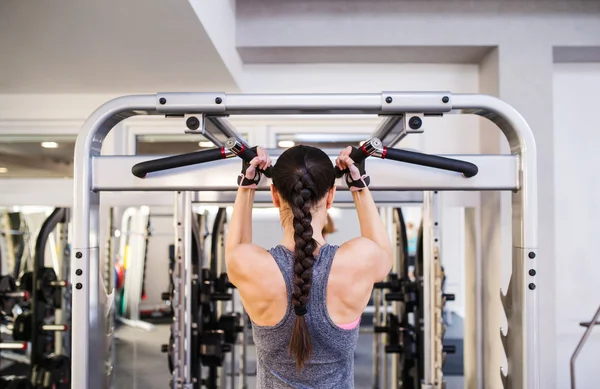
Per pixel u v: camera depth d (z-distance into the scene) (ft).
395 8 10.82
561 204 11.93
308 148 3.78
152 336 13.39
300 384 3.63
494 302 11.08
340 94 4.36
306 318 3.52
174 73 10.14
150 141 12.60
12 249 14.47
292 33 10.83
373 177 4.61
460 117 11.94
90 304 4.47
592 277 11.84
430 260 9.23
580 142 11.97
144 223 13.57
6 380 9.85
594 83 12.02
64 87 11.19
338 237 11.84
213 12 8.34
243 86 11.98
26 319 10.37
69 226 11.75
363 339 17.46
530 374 4.47
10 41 8.05
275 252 3.73
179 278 8.50
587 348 11.76
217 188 4.61
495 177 4.60
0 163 12.59
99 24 7.37
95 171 4.55
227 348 10.10
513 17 10.78
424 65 12.07
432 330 9.18
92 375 4.46
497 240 10.93
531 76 10.74
